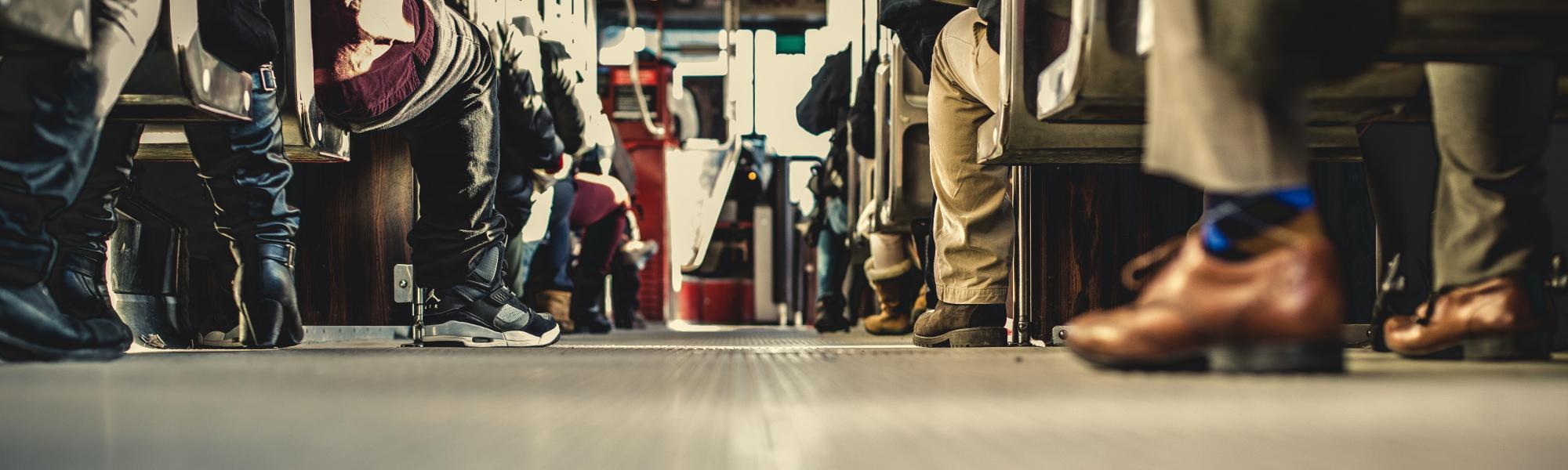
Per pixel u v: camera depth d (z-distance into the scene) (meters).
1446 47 1.66
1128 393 1.27
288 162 2.91
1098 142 2.58
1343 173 3.16
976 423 0.98
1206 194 1.55
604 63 10.52
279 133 2.84
